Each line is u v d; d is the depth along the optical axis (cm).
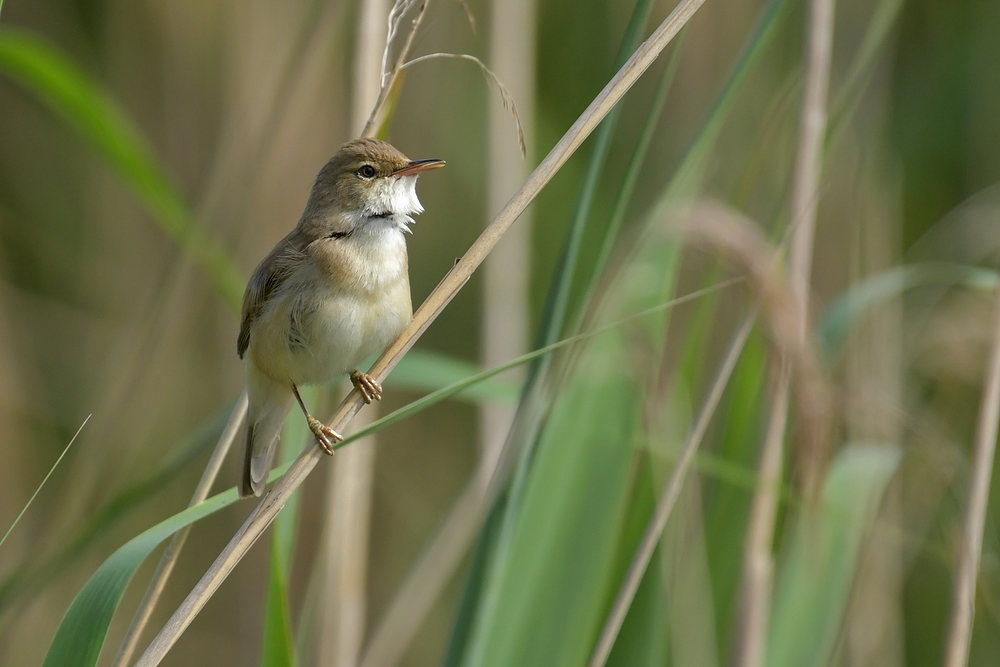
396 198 709
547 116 1309
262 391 723
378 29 727
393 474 1330
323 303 679
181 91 1246
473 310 1359
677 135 1196
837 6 1105
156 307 844
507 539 631
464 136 1327
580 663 707
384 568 1303
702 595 800
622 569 772
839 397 765
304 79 805
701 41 1198
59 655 486
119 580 493
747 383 820
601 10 1291
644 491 782
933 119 1255
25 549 1138
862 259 1030
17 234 1399
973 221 1080
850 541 768
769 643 767
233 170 846
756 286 661
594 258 624
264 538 1211
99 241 1380
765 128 835
